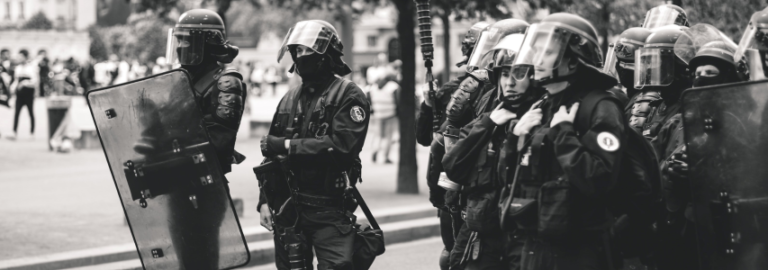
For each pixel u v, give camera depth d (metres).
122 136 6.30
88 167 17.98
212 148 6.10
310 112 6.47
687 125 4.98
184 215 6.24
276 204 6.64
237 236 6.17
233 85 6.37
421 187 15.36
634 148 4.81
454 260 6.23
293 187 6.45
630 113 6.63
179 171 6.19
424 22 7.48
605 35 17.39
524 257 4.96
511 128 5.05
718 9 13.78
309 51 6.33
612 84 4.85
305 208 6.44
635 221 5.18
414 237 11.86
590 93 4.76
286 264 6.61
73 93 48.53
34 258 9.47
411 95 14.39
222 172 6.25
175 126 6.16
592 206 4.76
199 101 6.41
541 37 4.80
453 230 6.84
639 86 6.24
